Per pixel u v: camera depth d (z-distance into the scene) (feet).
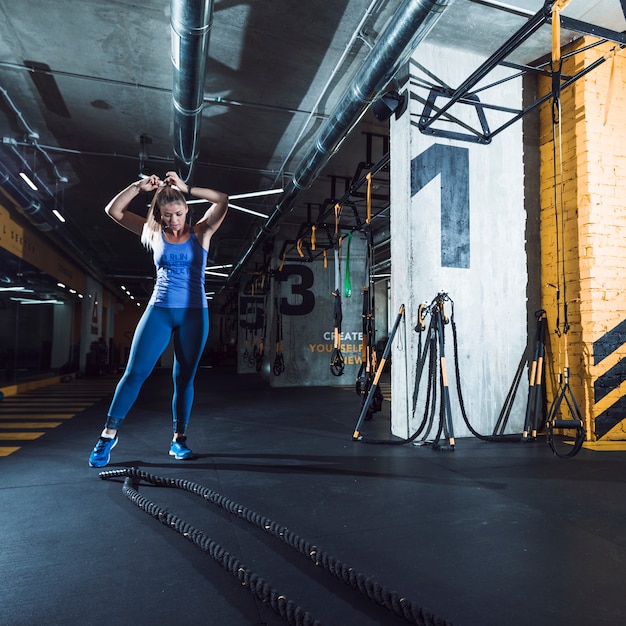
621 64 13.85
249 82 16.11
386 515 6.89
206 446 11.96
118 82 16.12
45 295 34.58
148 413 18.04
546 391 14.48
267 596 4.46
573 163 13.91
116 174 24.80
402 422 13.33
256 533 6.25
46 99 17.30
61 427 15.14
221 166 23.95
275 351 34.50
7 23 13.21
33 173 23.27
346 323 34.86
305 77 15.75
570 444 12.44
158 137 20.44
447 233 13.69
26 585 4.83
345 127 14.51
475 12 12.42
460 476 9.12
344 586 4.83
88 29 13.41
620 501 7.55
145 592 4.70
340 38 13.70
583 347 13.28
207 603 4.50
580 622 4.13
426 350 13.17
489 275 14.03
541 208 15.08
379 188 26.53
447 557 5.46
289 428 14.89
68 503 7.49
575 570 5.14
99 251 44.39
